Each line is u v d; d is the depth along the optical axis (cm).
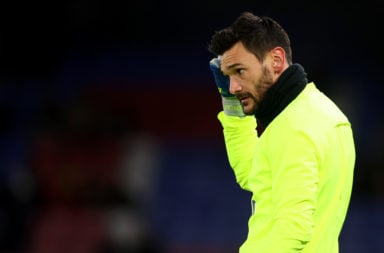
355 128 5700
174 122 5994
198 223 5362
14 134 5728
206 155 5812
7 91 5956
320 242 1490
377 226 5141
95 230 4559
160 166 5688
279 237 1388
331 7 6284
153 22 6344
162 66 6212
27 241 4622
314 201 1405
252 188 1501
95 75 6131
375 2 6250
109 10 6294
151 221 4916
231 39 1486
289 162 1413
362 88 5925
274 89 1472
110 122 4947
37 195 4734
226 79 1703
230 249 5194
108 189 4712
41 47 6162
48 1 6166
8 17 6138
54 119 4944
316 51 6050
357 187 5244
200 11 6344
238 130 1745
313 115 1462
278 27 1502
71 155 4788
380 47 6197
